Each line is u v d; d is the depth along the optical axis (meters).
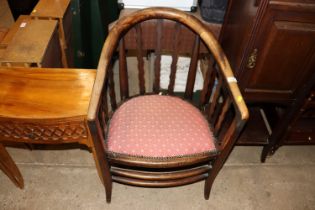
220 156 1.12
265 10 1.00
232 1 1.32
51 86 1.13
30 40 1.34
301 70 1.19
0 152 1.20
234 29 1.28
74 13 1.62
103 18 1.78
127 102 1.31
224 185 1.52
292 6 0.99
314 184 1.57
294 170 1.62
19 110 1.03
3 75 1.16
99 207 1.40
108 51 1.05
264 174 1.59
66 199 1.42
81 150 1.63
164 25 1.48
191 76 1.30
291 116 1.38
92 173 1.53
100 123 1.07
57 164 1.55
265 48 1.11
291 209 1.45
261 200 1.48
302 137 1.53
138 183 1.20
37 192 1.43
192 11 1.70
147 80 2.05
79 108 1.05
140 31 1.19
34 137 1.11
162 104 1.28
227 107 1.07
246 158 1.66
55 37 1.47
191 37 1.52
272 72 1.20
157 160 1.09
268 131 1.60
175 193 1.48
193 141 1.14
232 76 1.01
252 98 1.31
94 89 0.96
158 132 1.16
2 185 1.44
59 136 1.10
